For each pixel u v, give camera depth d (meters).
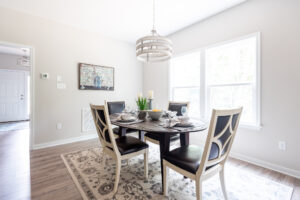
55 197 1.43
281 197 1.47
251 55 2.32
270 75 2.04
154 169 1.99
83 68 3.23
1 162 2.15
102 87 3.54
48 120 2.82
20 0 2.26
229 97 2.58
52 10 2.52
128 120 1.79
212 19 2.71
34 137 2.67
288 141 1.90
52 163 2.13
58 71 2.92
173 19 2.84
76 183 1.66
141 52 1.95
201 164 1.15
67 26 3.03
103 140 1.74
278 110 1.98
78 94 3.19
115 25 3.07
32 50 2.64
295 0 1.84
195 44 3.00
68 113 3.06
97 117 1.67
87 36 3.30
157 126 1.54
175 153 1.44
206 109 2.88
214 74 2.78
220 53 2.70
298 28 1.82
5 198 1.41
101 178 1.75
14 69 5.30
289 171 1.88
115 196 1.45
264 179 1.78
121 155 1.57
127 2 2.32
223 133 1.19
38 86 2.71
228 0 2.28
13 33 2.47
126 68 4.02
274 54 2.00
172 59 3.59
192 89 3.20
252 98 2.30
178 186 1.63
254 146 2.21
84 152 2.54
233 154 2.44
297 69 1.83
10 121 5.21
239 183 1.70
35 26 2.67
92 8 2.47
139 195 1.47
